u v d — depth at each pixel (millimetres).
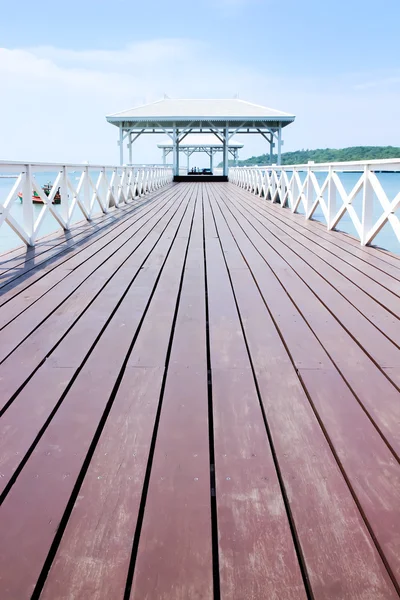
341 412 1659
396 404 1709
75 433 1516
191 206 9773
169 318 2637
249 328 2496
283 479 1297
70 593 937
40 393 1774
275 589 950
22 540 1072
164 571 993
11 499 1210
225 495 1231
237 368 2016
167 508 1182
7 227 9625
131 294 3105
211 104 25641
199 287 3299
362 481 1286
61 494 1229
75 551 1043
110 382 1867
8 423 1569
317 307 2846
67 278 3516
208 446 1452
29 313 2701
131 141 25344
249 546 1060
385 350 2188
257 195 13625
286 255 4453
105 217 7508
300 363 2059
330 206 6117
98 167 7816
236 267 3928
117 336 2359
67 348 2203
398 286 3316
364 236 4957
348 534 1096
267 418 1621
